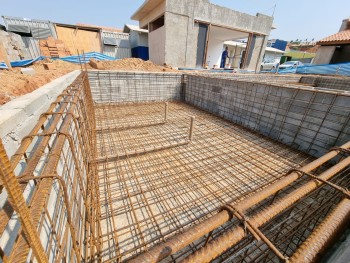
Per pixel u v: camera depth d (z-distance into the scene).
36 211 0.84
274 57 28.88
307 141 4.18
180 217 2.46
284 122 4.62
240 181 3.21
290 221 2.26
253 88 5.32
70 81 4.29
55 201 1.49
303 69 13.02
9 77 3.06
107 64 9.38
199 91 7.80
